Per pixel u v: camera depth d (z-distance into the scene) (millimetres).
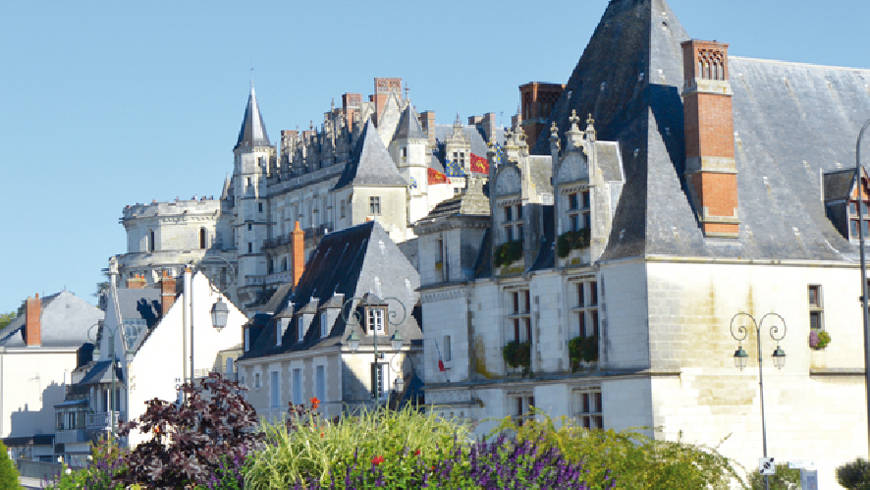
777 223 92500
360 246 132875
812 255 92250
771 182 94188
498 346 97688
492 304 98125
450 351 102250
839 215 95562
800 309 91250
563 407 91188
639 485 56594
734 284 88688
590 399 89875
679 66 96312
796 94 101000
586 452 57500
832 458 90875
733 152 90375
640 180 89438
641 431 84812
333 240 140500
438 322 103312
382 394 121875
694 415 86000
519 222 96500
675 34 98062
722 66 90938
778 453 88875
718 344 87438
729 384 87500
